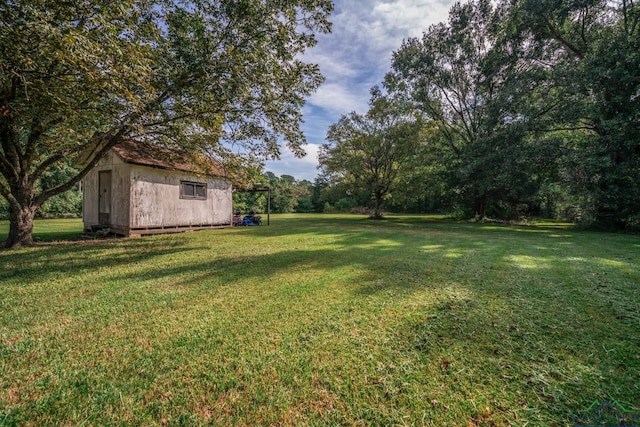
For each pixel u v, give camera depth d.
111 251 6.59
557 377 1.95
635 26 11.77
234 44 6.13
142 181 9.85
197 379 1.93
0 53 3.78
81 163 11.06
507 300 3.36
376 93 19.38
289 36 6.32
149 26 5.02
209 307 3.18
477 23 16.08
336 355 2.22
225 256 6.00
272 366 2.08
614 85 10.97
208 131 7.29
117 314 2.99
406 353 2.24
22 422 1.55
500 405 1.69
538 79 13.22
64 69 4.45
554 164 12.77
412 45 18.09
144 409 1.66
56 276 4.41
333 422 1.58
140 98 5.46
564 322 2.77
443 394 1.79
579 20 13.10
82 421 1.57
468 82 17.53
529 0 12.66
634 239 9.09
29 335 2.52
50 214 20.22
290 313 3.01
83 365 2.08
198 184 11.91
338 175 21.81
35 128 5.96
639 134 10.61
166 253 6.35
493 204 19.05
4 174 6.88
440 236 9.59
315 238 8.93
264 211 31.48
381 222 16.95
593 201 11.91
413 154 18.72
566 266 5.04
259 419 1.60
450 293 3.61
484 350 2.28
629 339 2.44
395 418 1.60
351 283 4.05
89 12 3.89
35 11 3.38
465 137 18.89
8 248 6.83
